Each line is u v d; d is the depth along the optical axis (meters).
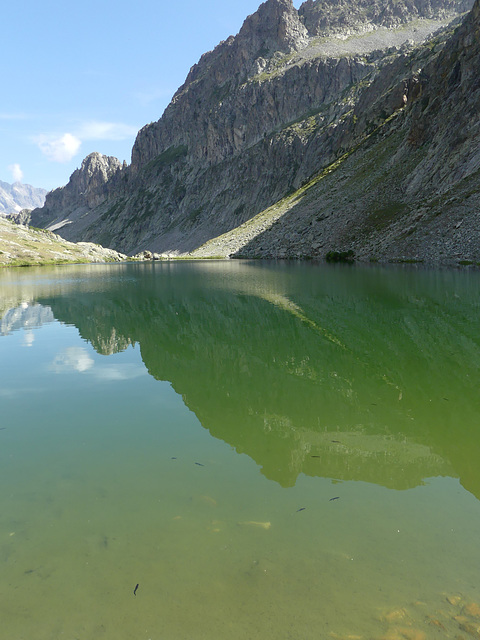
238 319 27.67
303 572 5.27
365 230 112.44
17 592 5.03
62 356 18.45
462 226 79.38
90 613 4.71
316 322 25.69
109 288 52.97
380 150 152.62
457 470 8.06
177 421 10.85
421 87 158.50
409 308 29.64
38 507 6.90
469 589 4.96
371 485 7.50
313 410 11.66
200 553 5.66
